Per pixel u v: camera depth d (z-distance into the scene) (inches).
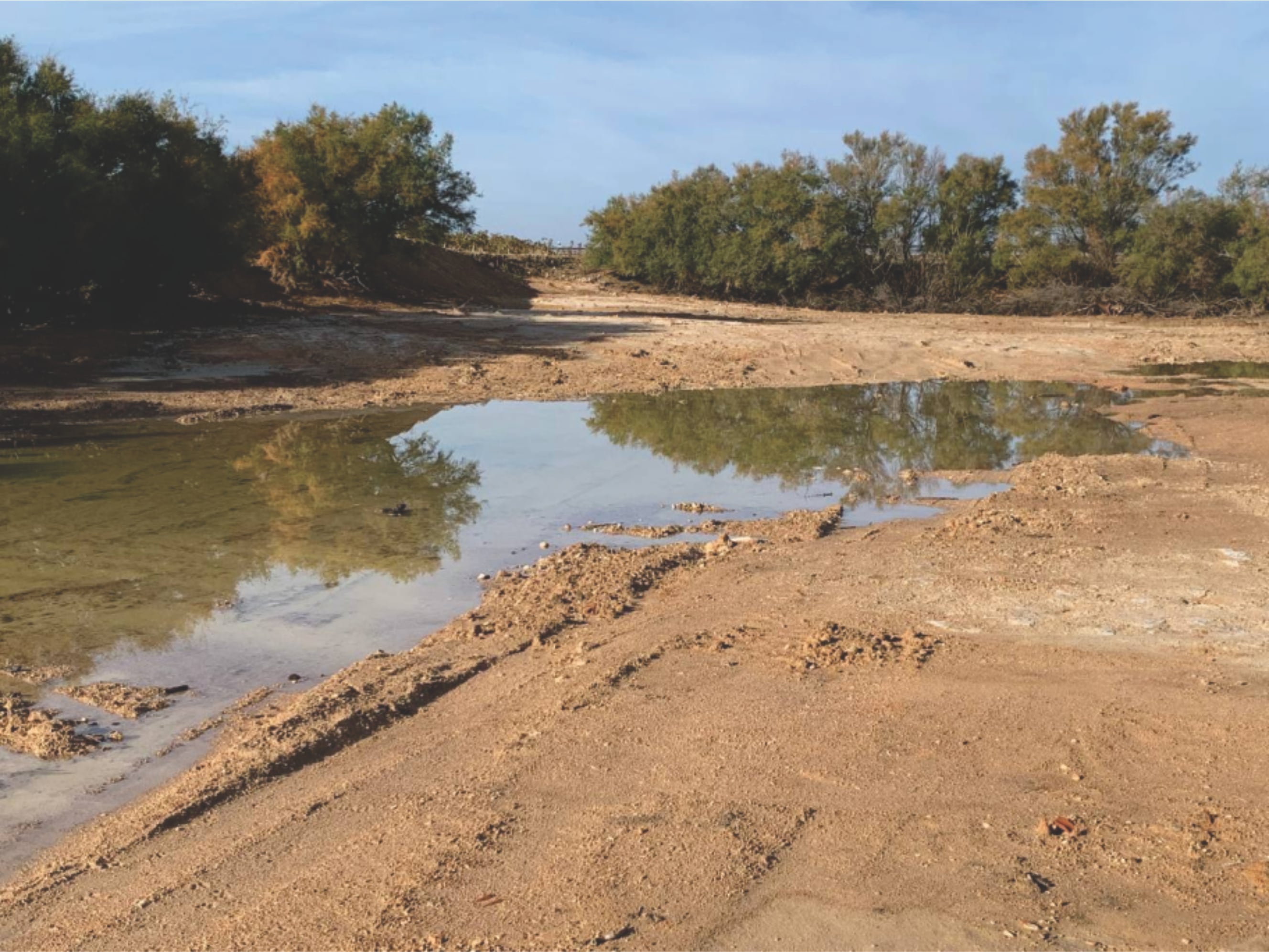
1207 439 642.2
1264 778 208.5
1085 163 1923.0
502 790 213.8
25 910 179.8
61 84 1003.9
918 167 2074.3
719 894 174.2
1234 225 1763.0
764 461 601.6
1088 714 240.5
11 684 283.4
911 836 191.2
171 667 294.7
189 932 169.9
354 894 178.2
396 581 373.7
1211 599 321.7
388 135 1514.5
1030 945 159.6
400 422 727.1
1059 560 370.9
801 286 2086.6
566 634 312.3
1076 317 1743.4
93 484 521.7
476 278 1957.4
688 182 2251.5
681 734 237.0
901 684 261.3
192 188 1065.5
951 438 676.1
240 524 447.2
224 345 957.2
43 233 890.1
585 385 896.9
